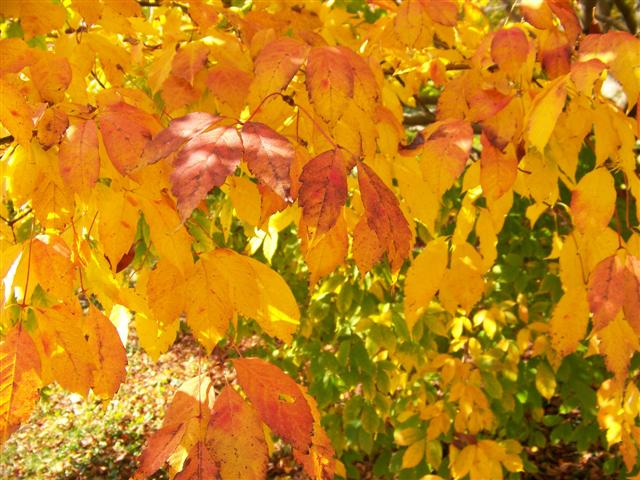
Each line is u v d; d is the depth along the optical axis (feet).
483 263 2.70
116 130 2.07
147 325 2.39
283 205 2.35
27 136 2.00
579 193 2.42
